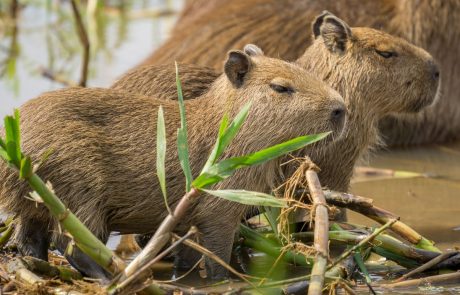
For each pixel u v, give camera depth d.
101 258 7.84
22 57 18.16
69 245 8.50
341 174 10.94
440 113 15.09
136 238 10.40
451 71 15.10
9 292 8.38
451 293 8.79
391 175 13.16
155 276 9.45
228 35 14.80
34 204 8.85
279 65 9.49
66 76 16.58
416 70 11.16
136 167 9.07
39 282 8.29
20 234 9.24
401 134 15.00
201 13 16.06
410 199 12.04
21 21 20.83
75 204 8.84
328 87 9.51
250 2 15.38
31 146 8.79
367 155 12.27
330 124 9.37
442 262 9.35
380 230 8.85
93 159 8.88
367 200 9.64
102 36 19.52
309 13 14.95
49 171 8.78
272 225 9.20
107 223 9.23
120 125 9.16
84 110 9.09
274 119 9.31
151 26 20.41
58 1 21.95
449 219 11.20
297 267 9.62
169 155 9.19
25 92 15.70
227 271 9.30
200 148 9.33
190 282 9.24
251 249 10.13
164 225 7.82
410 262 9.52
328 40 10.95
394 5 15.10
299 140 7.83
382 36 11.11
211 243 9.22
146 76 11.00
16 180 8.76
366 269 9.46
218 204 9.12
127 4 22.12
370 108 11.09
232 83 9.42
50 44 19.09
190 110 9.53
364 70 10.93
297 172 9.20
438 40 14.91
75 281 8.44
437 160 14.16
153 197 9.14
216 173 7.74
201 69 11.16
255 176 9.30
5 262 9.20
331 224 9.85
